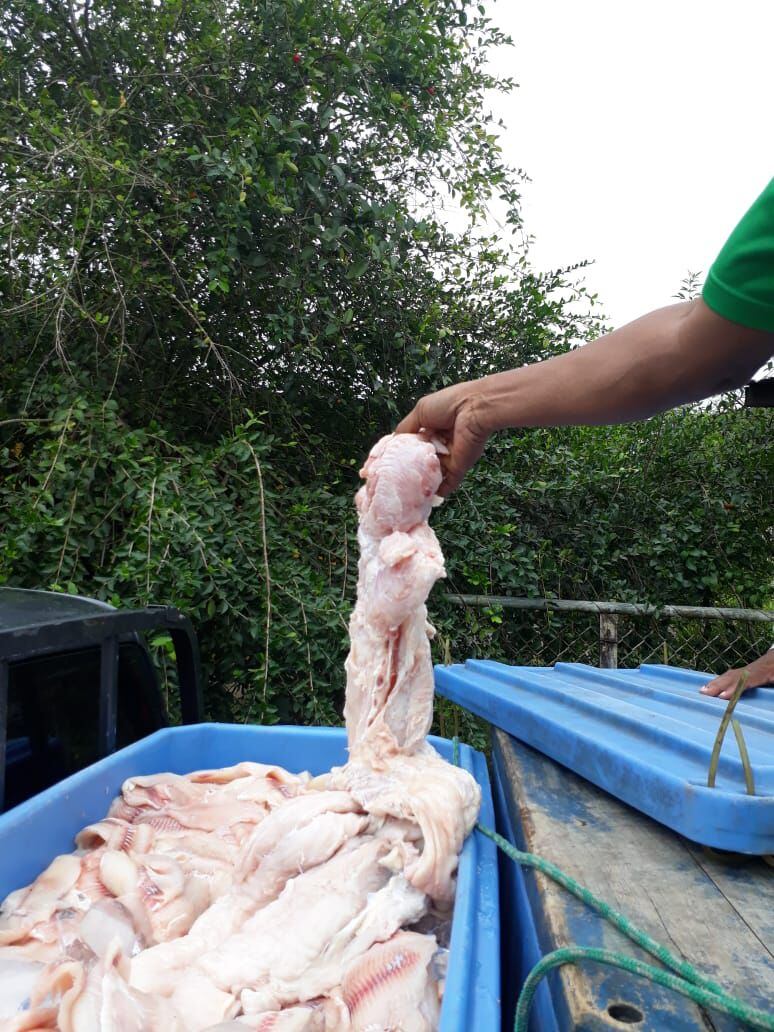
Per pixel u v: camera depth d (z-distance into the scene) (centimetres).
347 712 169
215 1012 117
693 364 114
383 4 363
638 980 86
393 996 116
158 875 159
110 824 177
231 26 346
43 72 365
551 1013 96
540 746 167
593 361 129
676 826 116
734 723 114
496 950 110
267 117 313
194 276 333
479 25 412
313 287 336
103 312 330
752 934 97
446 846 136
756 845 108
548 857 119
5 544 274
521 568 387
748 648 427
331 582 339
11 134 311
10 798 181
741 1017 75
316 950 128
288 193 324
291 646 302
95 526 296
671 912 102
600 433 448
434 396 169
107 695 204
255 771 207
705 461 437
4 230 298
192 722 247
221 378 366
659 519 429
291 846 144
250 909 143
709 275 107
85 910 147
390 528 160
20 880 158
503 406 148
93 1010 109
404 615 156
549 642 414
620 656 417
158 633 271
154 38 343
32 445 341
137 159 322
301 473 381
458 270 405
